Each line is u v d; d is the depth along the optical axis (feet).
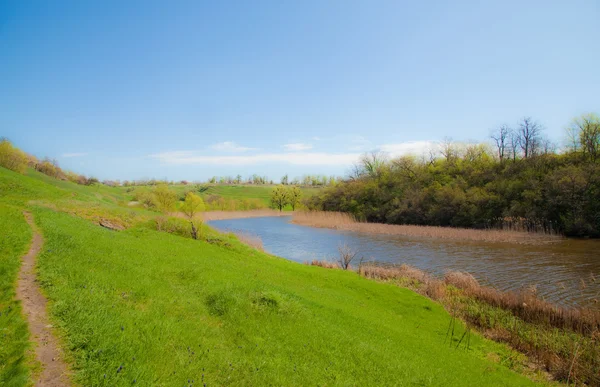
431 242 167.73
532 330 60.23
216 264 67.87
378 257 131.03
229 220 297.74
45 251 47.62
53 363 24.53
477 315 68.49
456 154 303.68
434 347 49.62
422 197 250.16
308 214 307.58
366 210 287.69
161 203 199.31
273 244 164.25
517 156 260.83
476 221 212.43
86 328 29.14
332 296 65.57
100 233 70.49
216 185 626.23
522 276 98.32
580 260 118.42
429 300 75.56
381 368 36.06
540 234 177.68
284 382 29.45
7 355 24.13
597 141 204.03
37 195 110.22
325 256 134.72
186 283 50.31
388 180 306.35
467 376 41.14
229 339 35.83
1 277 36.37
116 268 47.73
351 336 43.39
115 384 23.41
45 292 35.01
